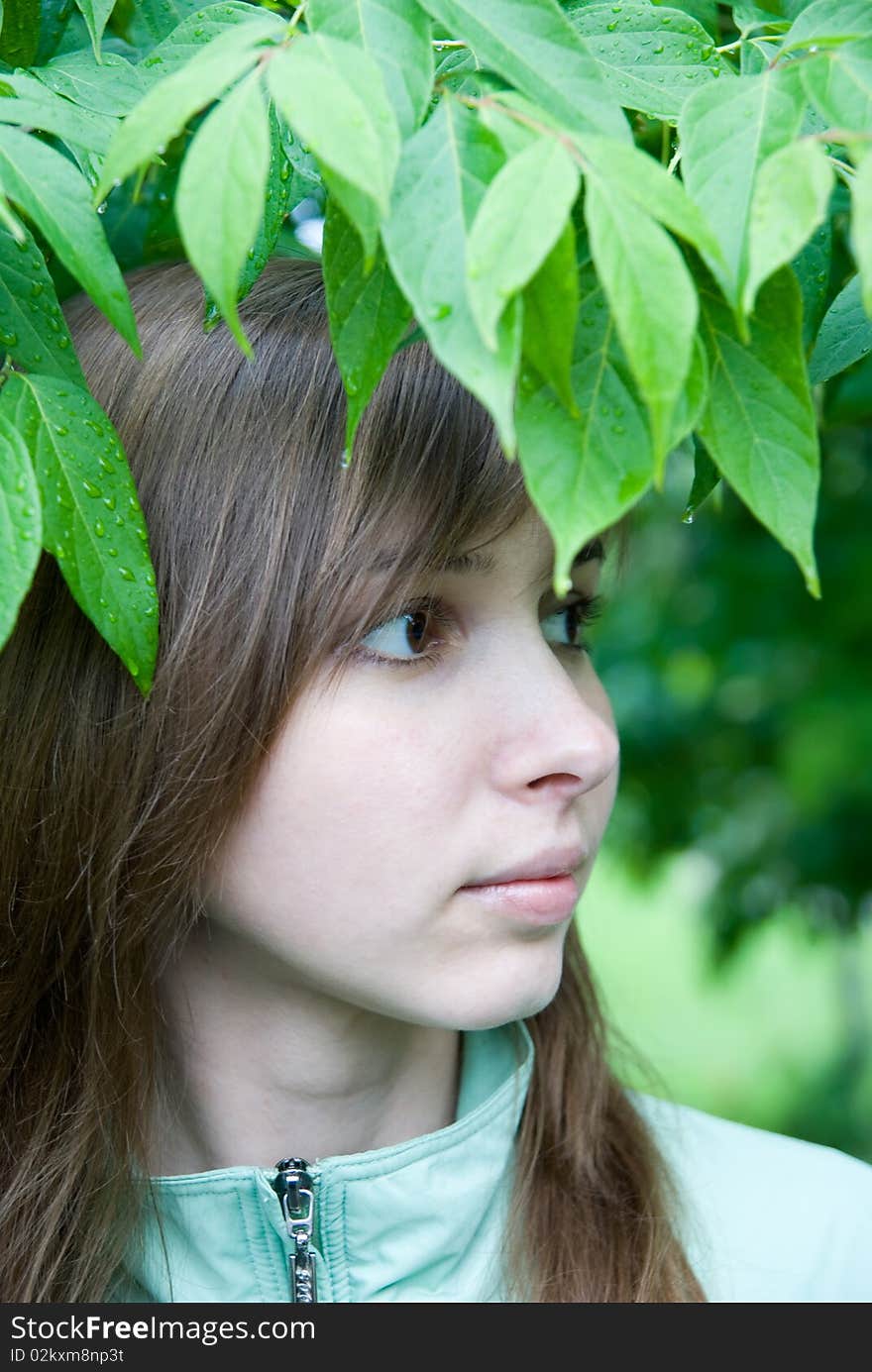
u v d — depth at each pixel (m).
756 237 0.43
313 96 0.42
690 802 2.41
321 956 0.79
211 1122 0.90
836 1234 1.02
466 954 0.78
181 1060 0.90
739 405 0.47
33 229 0.63
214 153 0.42
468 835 0.76
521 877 0.77
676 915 6.20
